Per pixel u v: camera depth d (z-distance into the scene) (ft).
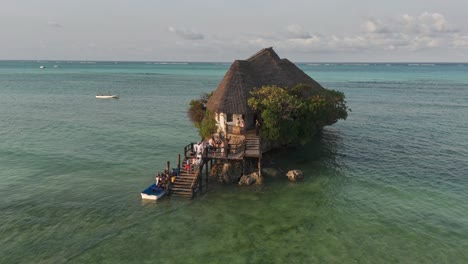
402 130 183.11
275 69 148.36
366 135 171.22
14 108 242.58
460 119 214.48
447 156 134.41
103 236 76.18
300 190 101.24
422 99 315.99
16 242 73.20
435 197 96.32
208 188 101.76
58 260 67.31
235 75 123.65
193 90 388.57
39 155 133.59
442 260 67.31
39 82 472.03
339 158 131.64
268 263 66.59
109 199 95.09
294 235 76.95
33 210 87.86
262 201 94.07
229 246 72.69
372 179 110.11
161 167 122.31
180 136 167.22
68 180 108.68
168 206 91.09
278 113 113.80
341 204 92.53
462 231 77.87
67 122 196.85
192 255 69.36
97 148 144.77
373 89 412.77
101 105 265.75
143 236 76.43
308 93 134.31
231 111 114.01
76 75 654.12
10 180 107.86
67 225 80.64
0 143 149.18
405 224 81.41
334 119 151.33
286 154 134.72
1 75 610.65
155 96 329.11
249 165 111.14
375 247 71.82
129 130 178.91
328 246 72.43
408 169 119.44
